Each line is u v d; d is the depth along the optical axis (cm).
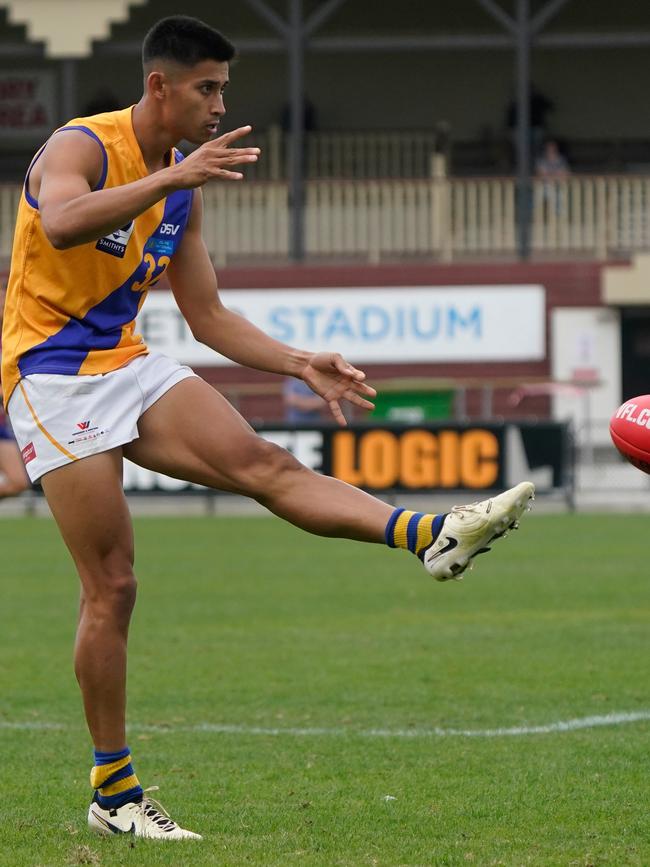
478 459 6944
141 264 1722
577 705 2569
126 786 1712
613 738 2284
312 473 1684
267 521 7131
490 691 2708
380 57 10931
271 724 2430
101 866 1557
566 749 2206
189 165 1533
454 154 10906
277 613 3844
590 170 10869
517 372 9888
